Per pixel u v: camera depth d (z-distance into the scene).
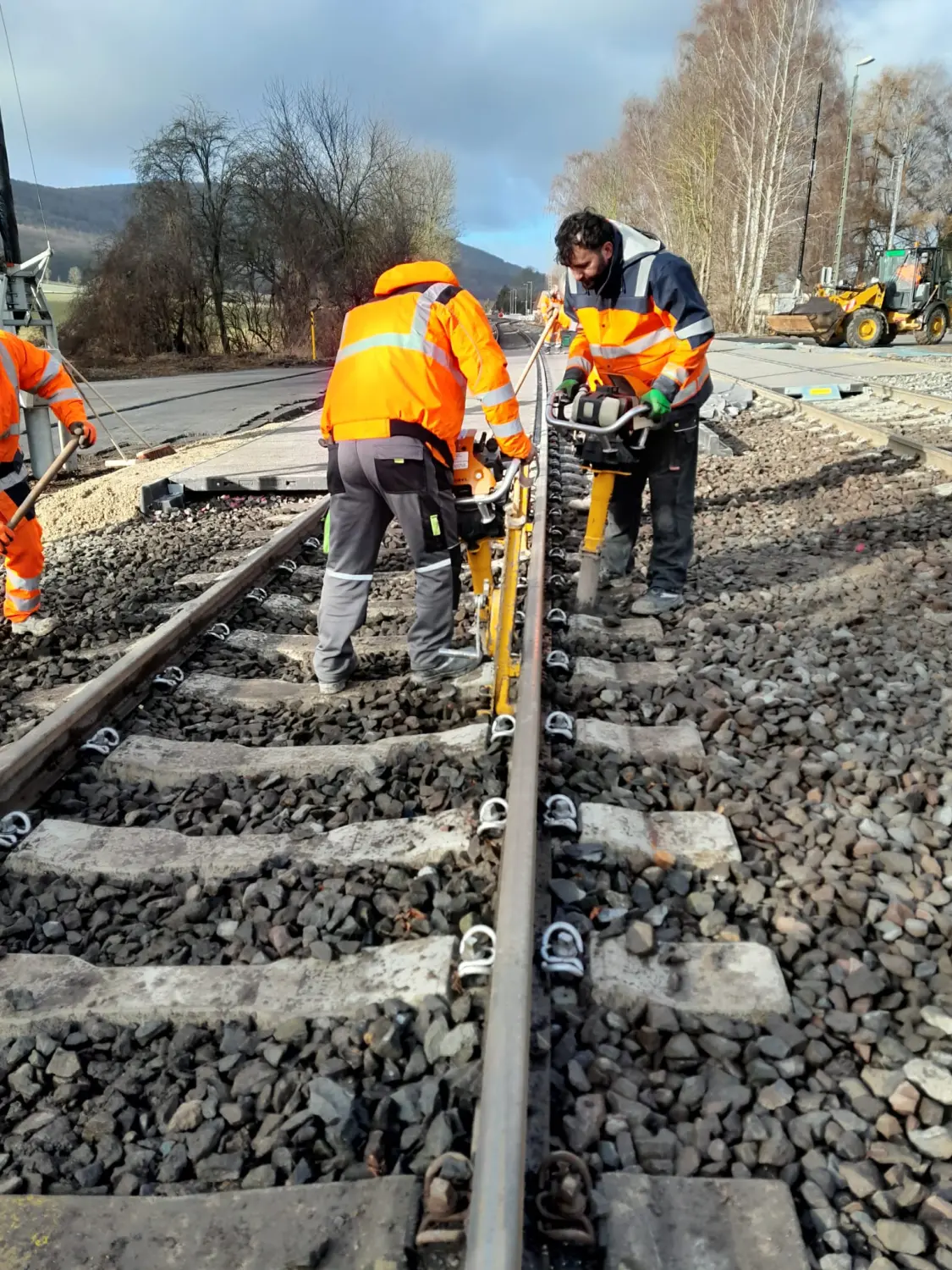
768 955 2.39
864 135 52.62
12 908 2.72
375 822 3.00
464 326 3.49
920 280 24.89
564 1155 1.80
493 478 4.04
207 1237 1.73
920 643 4.38
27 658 4.86
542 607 4.21
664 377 4.12
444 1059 2.11
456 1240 1.67
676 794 3.11
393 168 41.94
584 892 2.62
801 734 3.55
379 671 4.32
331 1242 1.71
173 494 8.88
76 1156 1.95
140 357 38.69
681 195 52.50
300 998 2.30
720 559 6.04
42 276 10.57
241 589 5.32
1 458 4.77
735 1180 1.81
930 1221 1.76
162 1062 2.17
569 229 4.11
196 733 3.76
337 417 3.68
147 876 2.80
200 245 39.41
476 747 3.39
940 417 11.45
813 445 10.29
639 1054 2.16
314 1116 1.99
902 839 2.90
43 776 3.32
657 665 4.26
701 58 49.19
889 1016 2.25
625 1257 1.68
